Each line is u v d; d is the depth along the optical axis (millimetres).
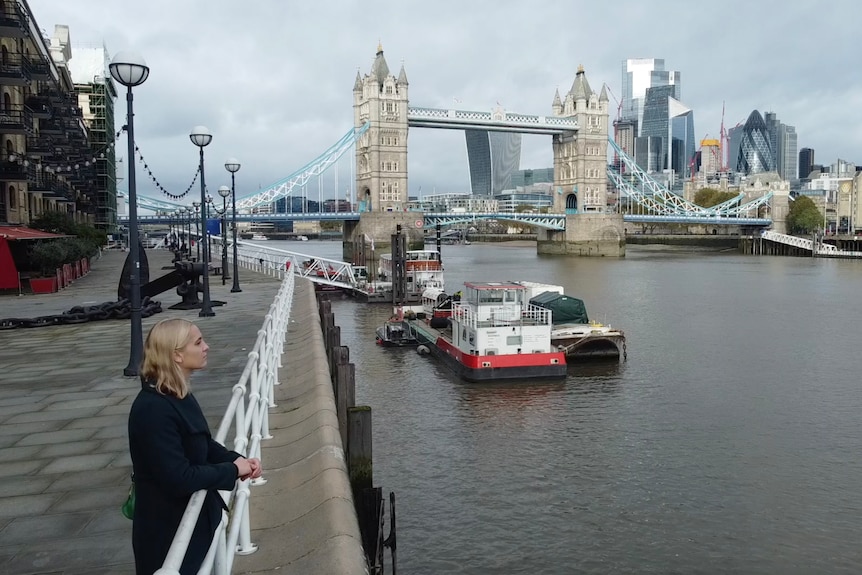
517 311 44094
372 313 72062
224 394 15156
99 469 10812
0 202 48312
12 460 11227
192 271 31891
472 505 25547
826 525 23969
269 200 180125
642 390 41031
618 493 26531
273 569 7613
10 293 37844
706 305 79250
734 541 23000
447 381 43438
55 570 7684
